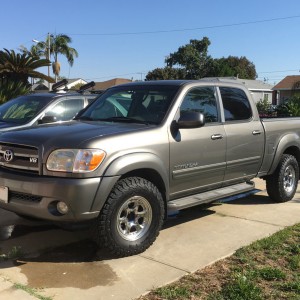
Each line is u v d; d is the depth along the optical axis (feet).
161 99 18.08
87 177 14.32
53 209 14.60
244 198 24.81
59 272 14.46
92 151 14.48
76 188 14.10
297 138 24.03
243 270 14.56
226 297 12.69
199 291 13.08
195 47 224.33
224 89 20.35
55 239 17.58
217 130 19.06
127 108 18.66
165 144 16.60
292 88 172.04
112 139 15.14
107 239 15.02
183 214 21.39
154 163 16.06
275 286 13.43
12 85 53.57
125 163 15.03
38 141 15.07
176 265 15.06
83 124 17.39
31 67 66.44
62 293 12.99
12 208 15.48
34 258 15.64
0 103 51.49
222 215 21.25
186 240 17.57
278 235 18.01
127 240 15.53
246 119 21.17
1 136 16.51
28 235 18.06
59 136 15.19
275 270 14.25
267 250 16.44
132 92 19.27
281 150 22.94
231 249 16.60
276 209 22.50
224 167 19.48
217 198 18.97
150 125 16.94
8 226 19.15
